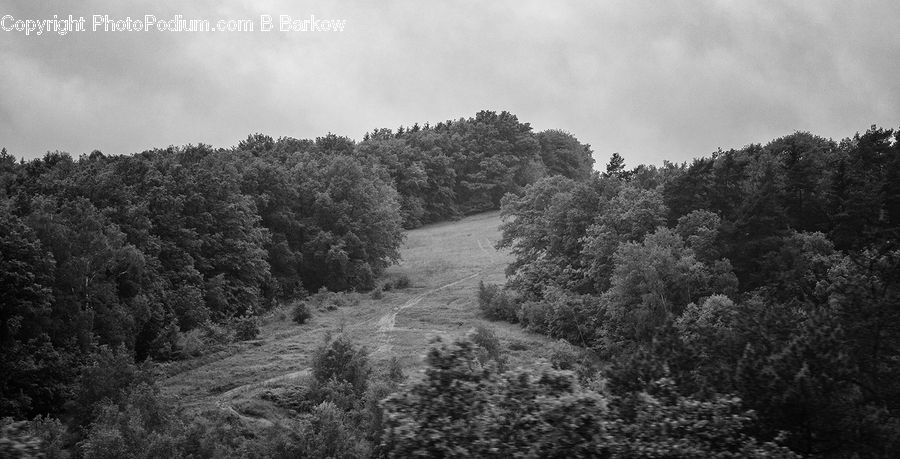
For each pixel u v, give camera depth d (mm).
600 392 18391
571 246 79000
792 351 18812
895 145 80062
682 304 56906
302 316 81188
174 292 75312
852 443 17344
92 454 36719
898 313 20828
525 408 14961
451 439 13977
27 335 55594
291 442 38812
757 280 60719
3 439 13477
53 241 61594
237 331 73125
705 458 15031
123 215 75438
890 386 19750
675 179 77750
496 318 79938
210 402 52312
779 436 16406
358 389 49688
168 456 38125
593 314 66438
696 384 18797
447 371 14930
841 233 65688
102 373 47125
